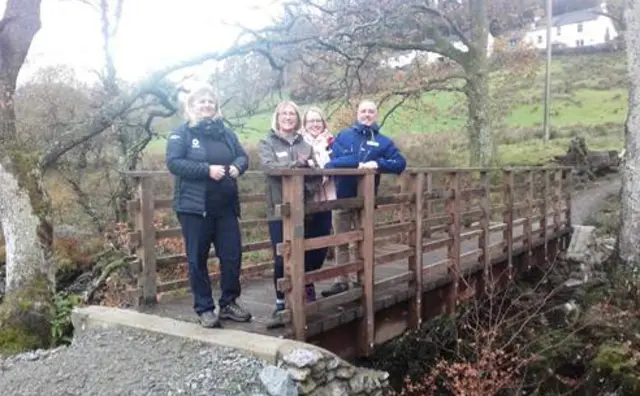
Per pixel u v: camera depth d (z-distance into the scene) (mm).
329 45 13156
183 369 3941
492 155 16203
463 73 16406
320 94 15695
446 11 17078
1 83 7141
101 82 14695
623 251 8539
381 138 5684
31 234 6602
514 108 30266
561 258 11047
